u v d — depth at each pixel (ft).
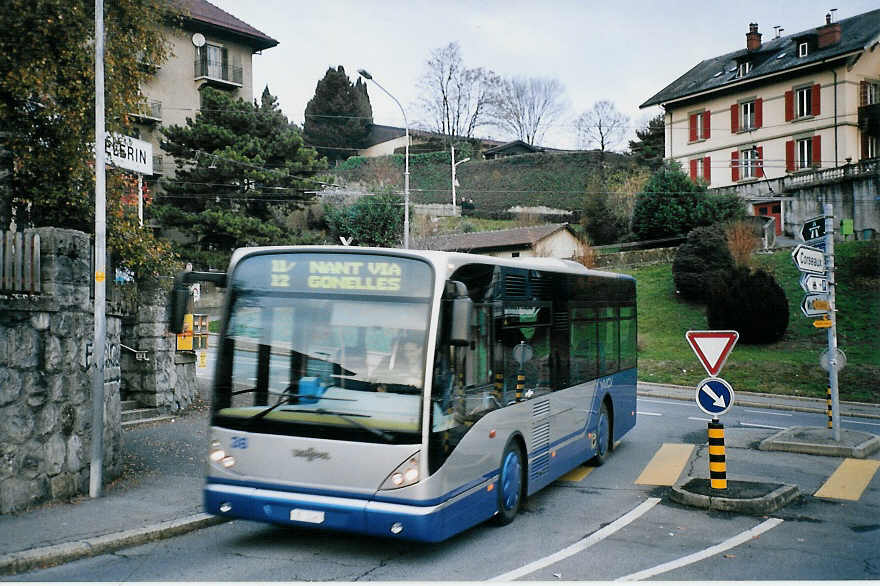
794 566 22.53
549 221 196.75
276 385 23.15
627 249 144.56
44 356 27.86
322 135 264.31
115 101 42.01
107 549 23.61
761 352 94.38
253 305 23.82
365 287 23.09
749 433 51.06
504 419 27.07
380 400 22.25
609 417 42.09
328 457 22.25
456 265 23.91
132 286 47.80
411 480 21.70
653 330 108.58
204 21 154.51
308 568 22.07
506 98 283.59
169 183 130.82
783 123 155.22
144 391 49.47
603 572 21.81
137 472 34.27
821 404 73.67
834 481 35.27
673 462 40.75
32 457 27.37
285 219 155.02
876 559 23.38
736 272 99.09
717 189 143.43
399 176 216.13
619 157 201.36
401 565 22.45
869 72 147.74
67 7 39.42
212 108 133.49
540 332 31.24
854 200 134.00
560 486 34.99
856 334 95.91
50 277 27.99
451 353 23.16
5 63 38.96
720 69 174.70
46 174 40.29
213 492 23.20
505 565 22.50
